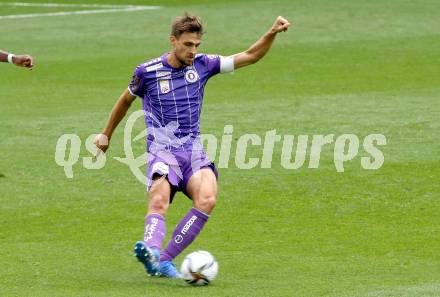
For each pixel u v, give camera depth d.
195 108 21.67
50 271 21.45
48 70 53.78
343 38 62.19
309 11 72.81
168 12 75.38
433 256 22.59
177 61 21.44
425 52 56.88
